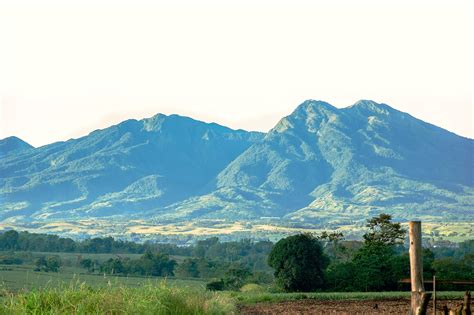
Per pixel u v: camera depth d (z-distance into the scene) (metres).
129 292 20.36
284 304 58.06
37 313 17.86
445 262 90.44
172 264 158.00
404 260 90.25
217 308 23.86
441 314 33.03
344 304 57.72
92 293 19.84
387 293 75.88
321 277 92.69
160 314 19.61
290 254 93.06
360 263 92.44
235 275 121.00
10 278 87.88
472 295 61.56
